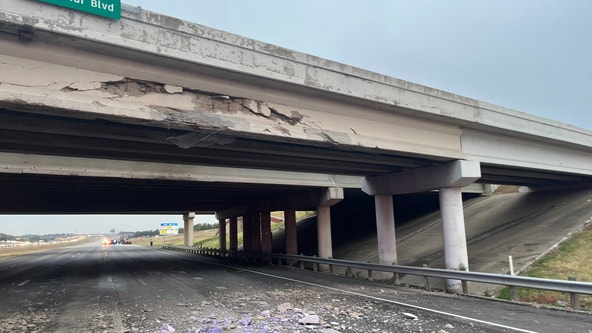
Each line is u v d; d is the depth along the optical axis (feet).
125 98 29.99
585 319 28.76
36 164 58.59
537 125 61.16
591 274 48.98
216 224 505.25
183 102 32.65
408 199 126.00
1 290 46.75
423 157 51.65
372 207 145.07
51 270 77.15
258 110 36.70
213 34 32.24
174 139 37.09
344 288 45.39
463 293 42.75
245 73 33.78
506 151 60.75
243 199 113.91
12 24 24.56
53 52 27.09
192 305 34.01
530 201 93.35
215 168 72.84
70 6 26.09
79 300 38.34
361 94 41.86
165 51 29.73
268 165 56.95
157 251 172.45
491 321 27.55
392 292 42.39
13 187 74.02
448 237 54.29
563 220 71.77
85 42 27.30
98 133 35.86
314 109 40.96
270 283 50.39
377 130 46.37
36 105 26.32
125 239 374.02
